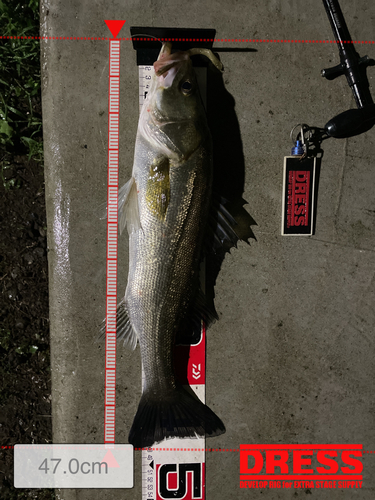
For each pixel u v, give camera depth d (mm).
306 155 447
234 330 470
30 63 476
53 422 456
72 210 449
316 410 480
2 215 484
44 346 490
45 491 488
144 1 441
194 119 392
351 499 483
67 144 445
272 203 467
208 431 445
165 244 396
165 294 402
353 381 482
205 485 468
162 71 388
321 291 477
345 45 446
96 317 454
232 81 455
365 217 477
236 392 471
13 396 487
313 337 478
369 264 479
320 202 473
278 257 471
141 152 397
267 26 454
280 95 460
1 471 484
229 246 446
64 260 451
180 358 463
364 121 445
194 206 397
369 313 481
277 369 475
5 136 474
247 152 461
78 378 453
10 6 465
